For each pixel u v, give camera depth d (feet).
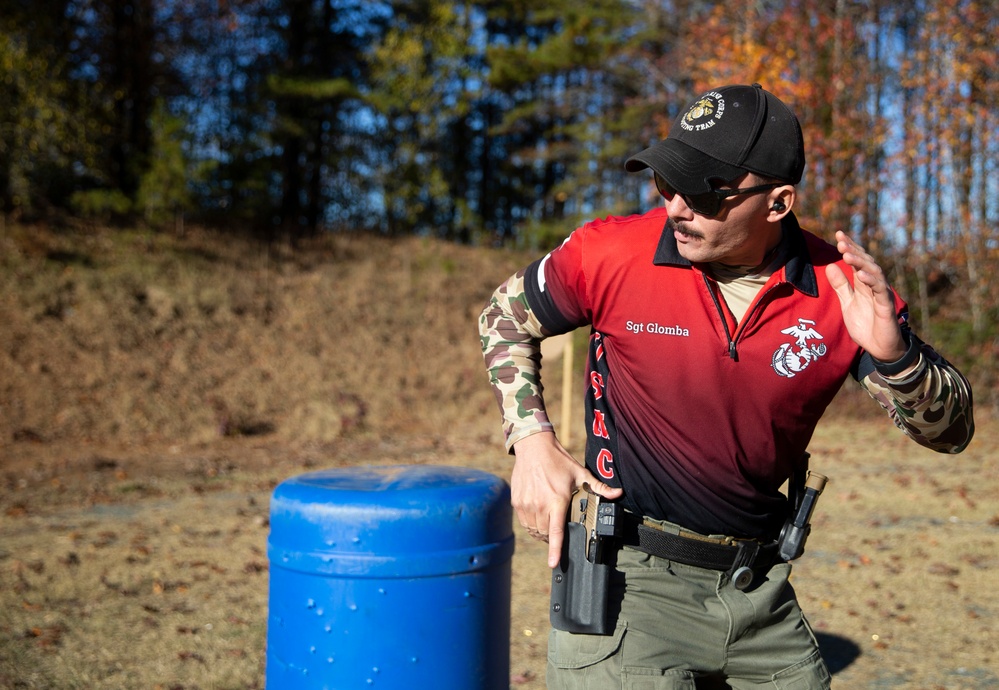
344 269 59.47
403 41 70.44
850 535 21.27
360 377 46.52
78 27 59.26
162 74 64.69
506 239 85.92
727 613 5.75
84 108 53.47
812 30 47.39
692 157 5.05
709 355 5.46
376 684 7.29
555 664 5.92
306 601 7.43
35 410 37.06
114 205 54.65
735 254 5.26
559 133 85.30
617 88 82.33
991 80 47.01
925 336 48.62
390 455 34.60
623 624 5.70
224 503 25.55
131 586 17.25
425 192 73.97
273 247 59.82
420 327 53.72
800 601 16.62
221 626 15.12
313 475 8.30
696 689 6.27
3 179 50.60
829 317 5.40
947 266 50.72
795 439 5.67
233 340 46.88
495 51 77.92
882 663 13.76
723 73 46.98
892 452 33.83
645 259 5.56
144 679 12.87
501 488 8.04
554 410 43.68
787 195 5.10
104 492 27.25
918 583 17.63
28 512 24.27
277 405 42.11
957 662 13.79
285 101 69.77
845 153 45.32
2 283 44.37
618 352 5.82
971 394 5.07
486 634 7.72
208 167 58.90
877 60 50.78
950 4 46.39
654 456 5.72
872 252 48.73
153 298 47.78
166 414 38.99
